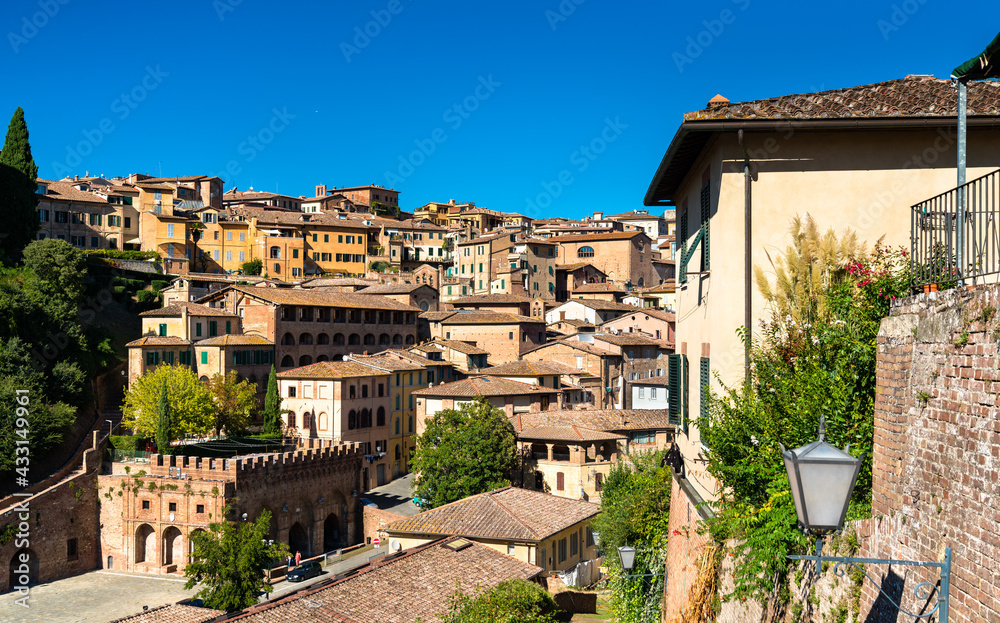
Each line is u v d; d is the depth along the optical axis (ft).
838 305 60.90
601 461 315.99
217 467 278.67
